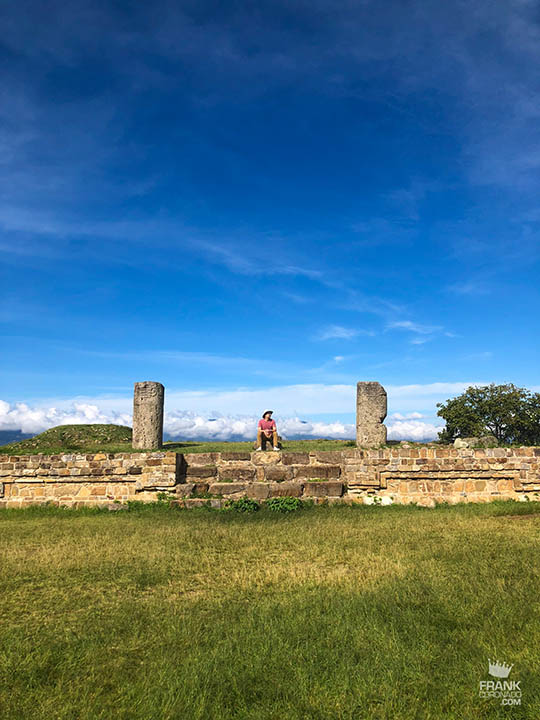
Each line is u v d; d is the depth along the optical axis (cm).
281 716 389
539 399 3372
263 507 1400
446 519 1159
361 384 1992
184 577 744
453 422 3509
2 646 511
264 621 550
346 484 1505
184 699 405
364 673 441
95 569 785
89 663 475
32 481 1525
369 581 686
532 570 698
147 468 1500
